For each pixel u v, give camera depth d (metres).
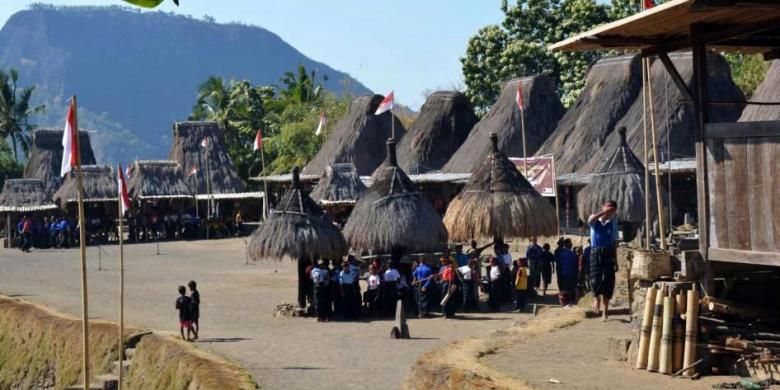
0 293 37.25
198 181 73.12
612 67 52.62
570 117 53.34
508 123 58.25
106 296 35.75
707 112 15.86
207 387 20.08
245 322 28.55
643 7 25.19
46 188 74.31
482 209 30.55
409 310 29.55
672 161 42.59
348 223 30.80
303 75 98.56
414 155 64.38
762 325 15.70
